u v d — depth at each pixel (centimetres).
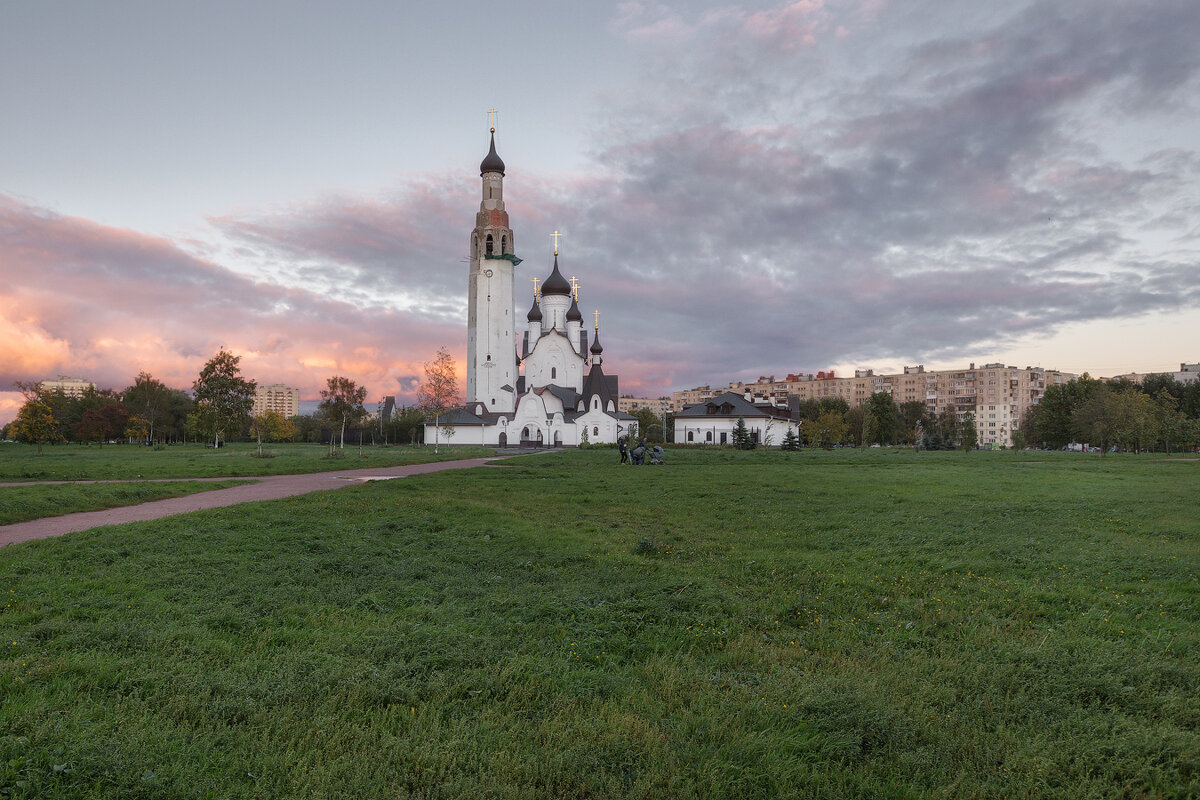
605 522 1941
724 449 9656
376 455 6631
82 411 11612
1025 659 824
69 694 675
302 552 1424
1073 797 547
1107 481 3556
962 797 545
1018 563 1390
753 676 772
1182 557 1433
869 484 3238
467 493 2716
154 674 722
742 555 1437
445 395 8962
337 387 6431
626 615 984
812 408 16088
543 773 556
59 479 3297
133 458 5416
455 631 884
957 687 747
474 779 545
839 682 738
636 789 531
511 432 10775
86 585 1109
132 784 520
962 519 1984
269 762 557
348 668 749
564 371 11944
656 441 13212
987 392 19288
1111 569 1325
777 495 2667
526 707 679
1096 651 852
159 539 1502
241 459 5284
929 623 977
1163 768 585
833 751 605
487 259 11012
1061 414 11800
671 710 687
